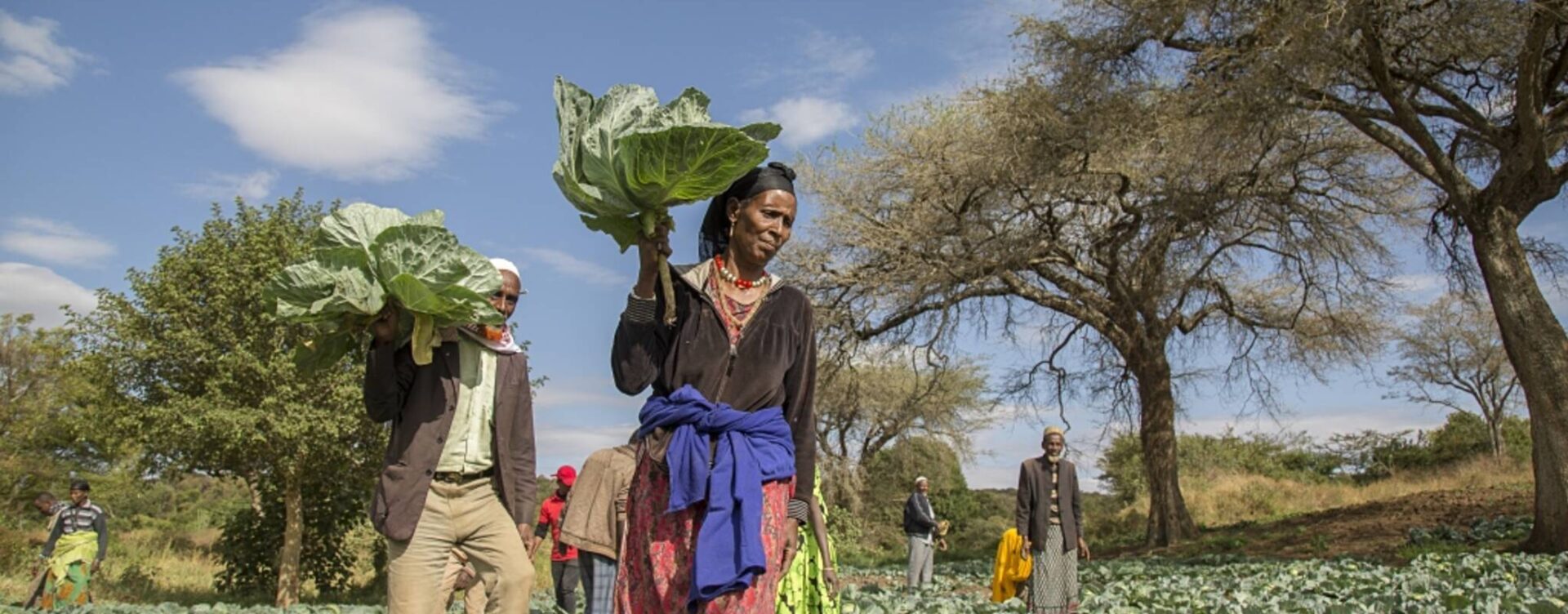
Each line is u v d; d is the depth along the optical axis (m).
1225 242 22.97
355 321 3.97
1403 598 10.62
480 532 4.46
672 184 2.76
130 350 20.17
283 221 21.03
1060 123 20.95
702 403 2.98
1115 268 24.27
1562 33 16.84
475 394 4.49
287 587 20.86
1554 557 14.77
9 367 29.78
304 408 19.75
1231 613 10.20
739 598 2.95
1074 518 10.61
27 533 23.84
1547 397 16.14
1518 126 17.30
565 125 2.86
